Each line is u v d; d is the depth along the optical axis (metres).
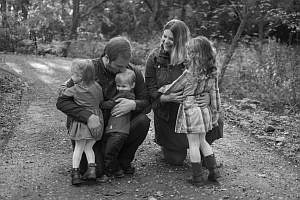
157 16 22.22
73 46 17.48
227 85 10.26
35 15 19.02
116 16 24.39
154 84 4.93
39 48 17.11
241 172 5.02
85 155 4.59
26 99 8.12
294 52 11.80
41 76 10.48
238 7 11.66
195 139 4.54
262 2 10.76
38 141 5.91
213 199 4.27
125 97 4.68
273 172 5.08
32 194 4.31
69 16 21.70
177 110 4.85
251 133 6.71
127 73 4.70
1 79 9.30
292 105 8.77
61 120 6.91
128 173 4.80
